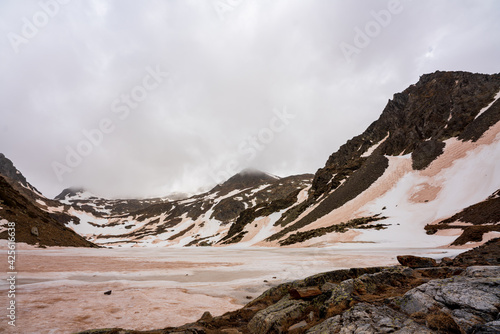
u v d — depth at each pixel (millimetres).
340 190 96250
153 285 18125
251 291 16672
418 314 5875
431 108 99125
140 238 194125
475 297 5723
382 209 71062
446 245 40500
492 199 47094
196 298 14523
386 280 9164
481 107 85562
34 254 37375
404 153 97000
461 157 73062
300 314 8234
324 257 34281
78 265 27250
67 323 9602
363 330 5570
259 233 114125
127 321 10141
